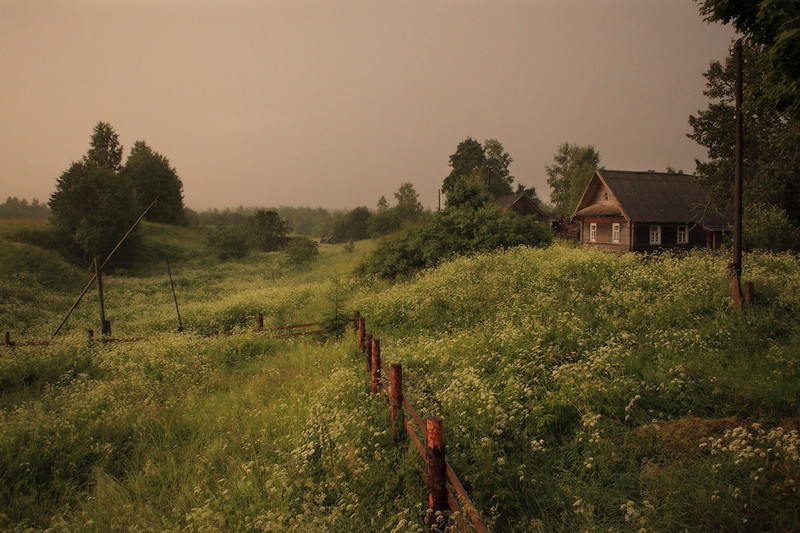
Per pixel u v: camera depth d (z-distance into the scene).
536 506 4.03
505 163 69.88
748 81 21.14
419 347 8.47
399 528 3.54
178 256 43.12
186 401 7.47
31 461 5.43
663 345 7.02
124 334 14.64
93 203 36.12
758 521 3.27
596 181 31.42
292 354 9.72
